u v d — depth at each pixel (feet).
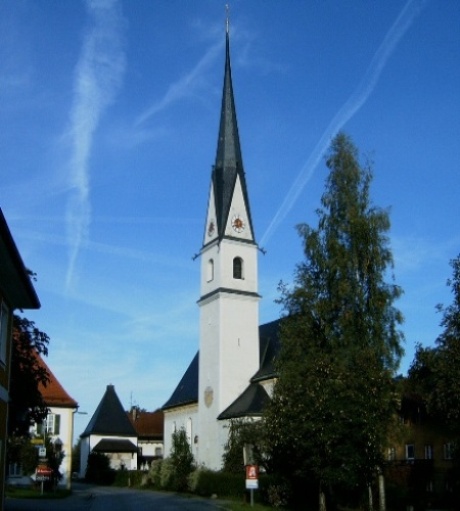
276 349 242.99
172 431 279.49
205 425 238.68
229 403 232.73
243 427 186.80
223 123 259.39
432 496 153.48
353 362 132.57
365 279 148.66
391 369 139.23
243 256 247.91
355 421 116.57
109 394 362.12
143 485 250.16
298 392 122.72
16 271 71.92
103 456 322.75
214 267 247.09
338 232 153.07
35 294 83.35
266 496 152.46
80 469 360.07
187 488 214.90
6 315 82.64
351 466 115.96
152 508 144.05
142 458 369.71
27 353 105.19
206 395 240.32
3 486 80.59
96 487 267.39
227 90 262.47
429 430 175.73
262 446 162.61
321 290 149.07
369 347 136.56
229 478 185.88
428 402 134.72
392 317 145.79
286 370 131.13
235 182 252.62
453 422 129.90
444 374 126.72
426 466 172.55
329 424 116.47
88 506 146.00
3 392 79.71
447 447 168.55
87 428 360.28
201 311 250.37
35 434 189.06
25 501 154.51
